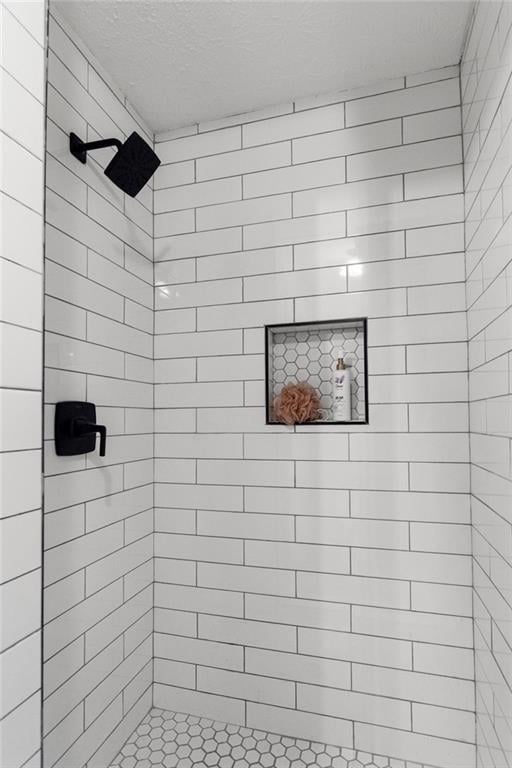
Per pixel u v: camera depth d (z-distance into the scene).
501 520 0.97
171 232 1.63
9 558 0.60
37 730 0.63
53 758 1.09
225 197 1.58
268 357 1.51
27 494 0.63
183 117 1.59
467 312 1.31
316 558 1.43
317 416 1.48
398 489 1.36
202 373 1.57
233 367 1.54
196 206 1.61
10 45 0.62
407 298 1.38
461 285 1.33
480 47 1.10
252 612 1.48
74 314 1.21
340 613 1.40
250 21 1.20
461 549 1.30
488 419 1.07
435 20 1.20
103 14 1.17
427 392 1.35
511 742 0.92
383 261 1.41
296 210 1.50
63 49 1.18
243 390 1.52
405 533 1.35
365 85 1.45
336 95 1.47
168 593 1.57
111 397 1.37
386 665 1.35
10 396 0.60
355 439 1.40
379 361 1.39
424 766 1.30
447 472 1.32
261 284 1.52
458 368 1.32
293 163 1.51
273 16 1.19
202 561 1.54
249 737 1.43
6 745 0.58
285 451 1.47
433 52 1.32
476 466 1.22
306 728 1.41
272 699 1.45
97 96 1.33
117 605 1.37
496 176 0.96
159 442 1.60
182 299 1.60
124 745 1.39
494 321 1.00
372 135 1.43
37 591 0.64
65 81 1.19
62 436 1.13
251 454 1.50
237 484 1.51
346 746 1.37
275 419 1.54
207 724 1.49
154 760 1.33
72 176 1.21
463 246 1.33
